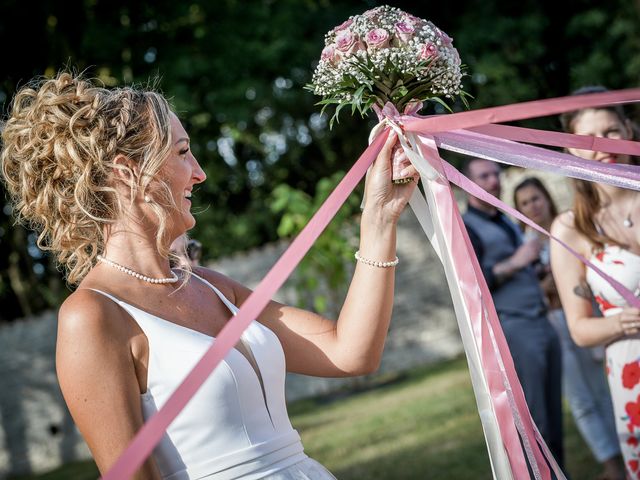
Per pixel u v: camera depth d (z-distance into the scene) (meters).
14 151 1.89
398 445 6.20
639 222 3.06
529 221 2.06
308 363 2.04
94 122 1.81
